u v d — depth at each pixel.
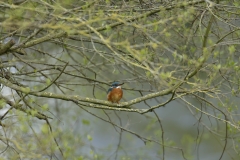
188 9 10.13
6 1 10.99
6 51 10.52
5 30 11.05
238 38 11.05
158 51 12.00
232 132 11.95
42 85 14.80
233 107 11.69
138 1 11.68
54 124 13.02
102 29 10.73
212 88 9.67
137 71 14.05
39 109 13.37
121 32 11.55
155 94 10.31
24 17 9.54
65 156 9.76
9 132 9.38
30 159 9.08
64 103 16.14
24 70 13.42
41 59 13.36
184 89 10.08
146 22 11.32
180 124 22.86
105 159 15.29
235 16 12.13
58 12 9.92
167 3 10.61
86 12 10.45
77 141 11.57
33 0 9.86
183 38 11.45
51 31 9.85
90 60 13.47
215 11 10.71
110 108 10.64
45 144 8.77
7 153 9.52
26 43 10.78
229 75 11.50
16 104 9.80
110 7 10.84
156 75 9.27
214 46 9.81
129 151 15.52
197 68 9.42
